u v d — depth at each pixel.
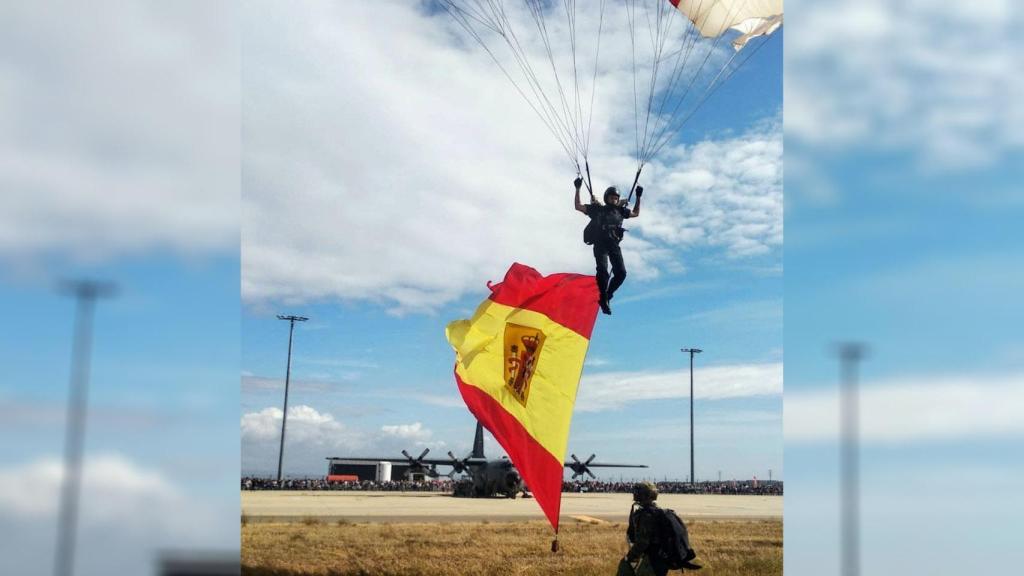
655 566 10.41
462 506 26.14
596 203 14.38
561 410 14.87
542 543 16.58
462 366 15.52
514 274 15.77
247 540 16.30
